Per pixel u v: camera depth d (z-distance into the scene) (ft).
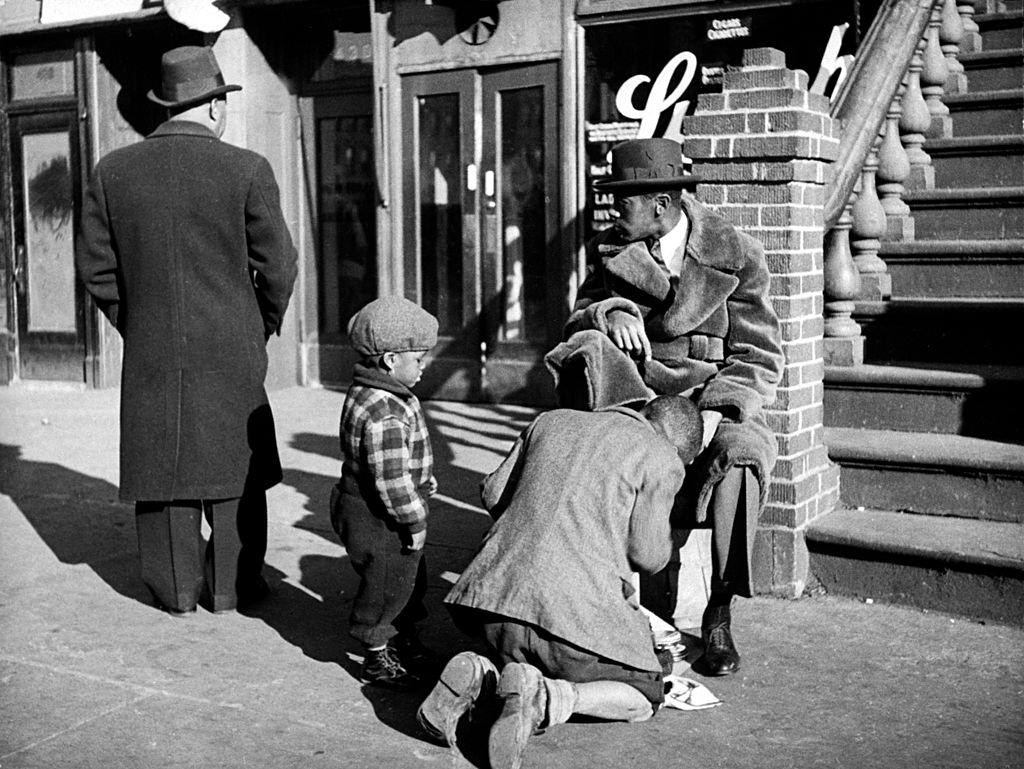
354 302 33.65
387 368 12.49
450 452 24.08
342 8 32.55
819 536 14.98
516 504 11.34
